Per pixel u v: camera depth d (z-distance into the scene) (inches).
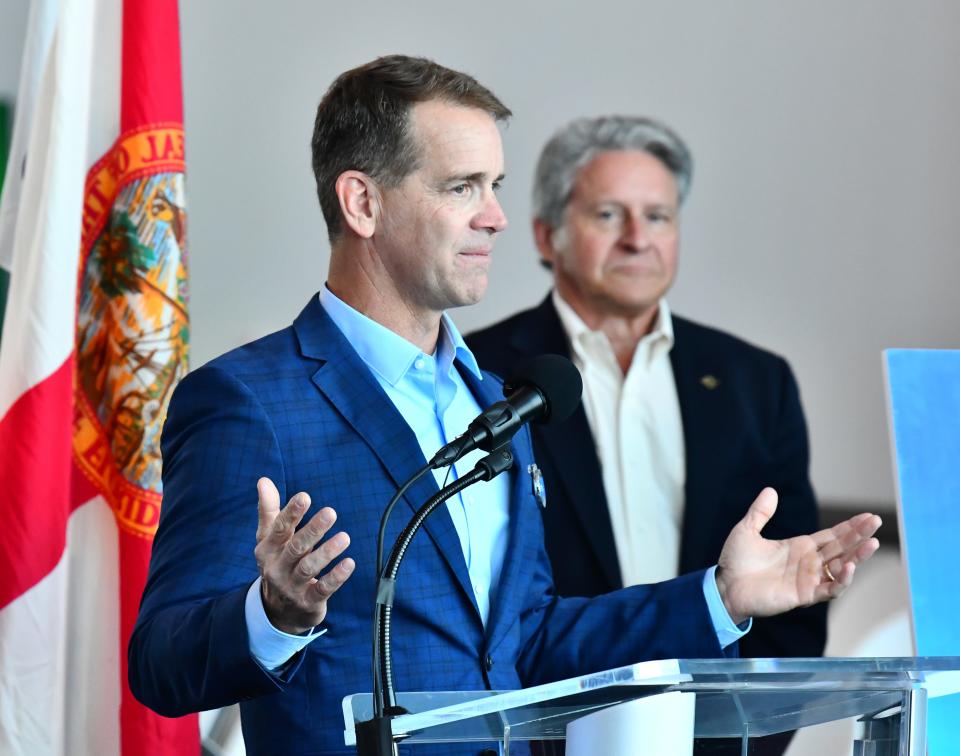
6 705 223.1
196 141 281.7
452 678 151.0
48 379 227.0
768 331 286.7
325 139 169.6
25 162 245.1
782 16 291.9
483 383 178.2
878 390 287.3
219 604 131.0
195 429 154.6
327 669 148.5
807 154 290.8
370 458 156.4
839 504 283.4
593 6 288.4
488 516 167.8
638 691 108.4
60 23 234.2
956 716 205.8
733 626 155.6
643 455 277.7
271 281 281.7
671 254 285.4
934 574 215.0
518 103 287.0
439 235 162.7
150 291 239.0
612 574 272.2
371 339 166.4
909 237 291.6
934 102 293.7
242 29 284.2
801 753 119.3
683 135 288.2
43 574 225.1
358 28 287.1
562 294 282.4
